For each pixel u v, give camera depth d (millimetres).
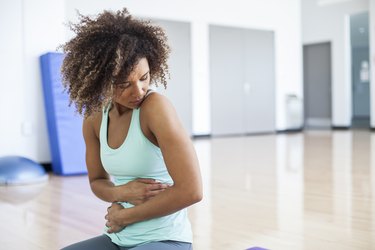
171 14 8953
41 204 3666
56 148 5199
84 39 1167
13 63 5277
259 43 10492
